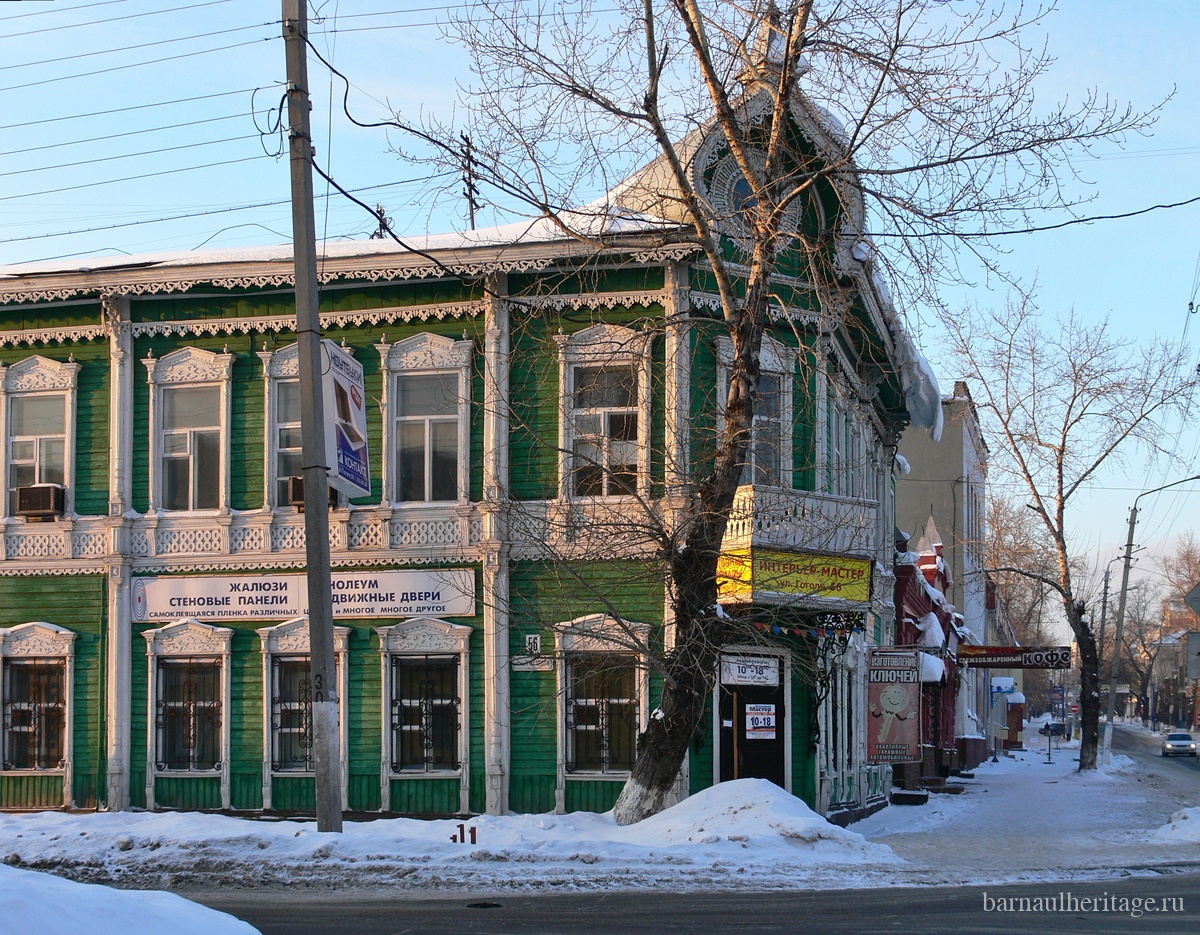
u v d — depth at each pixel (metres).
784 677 20.19
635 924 10.82
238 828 16.41
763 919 11.06
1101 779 35.78
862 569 19.55
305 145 15.76
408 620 20.38
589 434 19.80
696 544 16.62
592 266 19.52
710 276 19.95
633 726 19.62
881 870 14.26
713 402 19.78
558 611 19.86
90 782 21.14
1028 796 29.38
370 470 20.77
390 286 20.84
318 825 15.41
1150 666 123.31
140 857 14.98
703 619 16.59
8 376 22.05
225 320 21.45
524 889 12.94
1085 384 38.06
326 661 15.44
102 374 21.84
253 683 20.91
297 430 21.27
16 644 21.56
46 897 7.73
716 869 13.81
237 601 21.02
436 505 20.45
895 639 29.00
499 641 20.02
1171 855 16.72
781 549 18.38
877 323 21.75
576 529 17.92
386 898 12.50
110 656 21.25
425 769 20.28
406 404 20.89
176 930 8.10
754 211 16.72
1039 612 82.75
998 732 70.06
